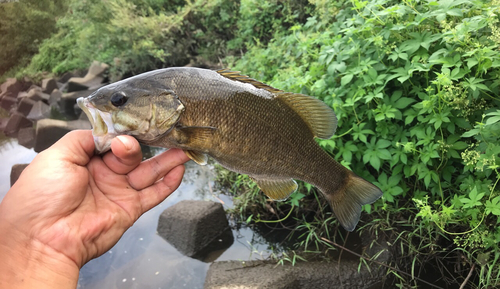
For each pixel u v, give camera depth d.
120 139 0.26
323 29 0.85
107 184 0.31
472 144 0.45
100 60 1.60
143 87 0.27
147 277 0.58
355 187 0.36
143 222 0.70
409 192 0.56
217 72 0.30
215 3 1.41
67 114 1.46
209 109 0.28
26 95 1.63
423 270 0.51
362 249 0.55
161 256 0.62
